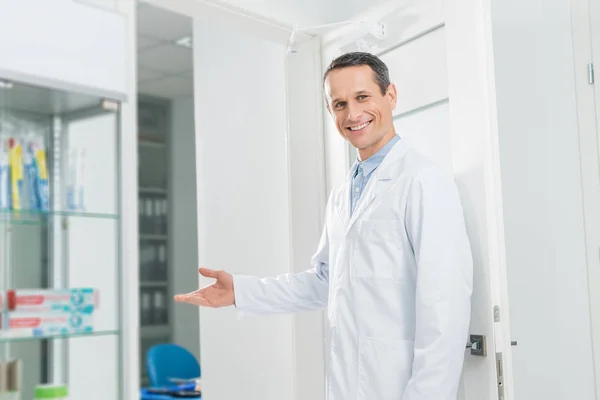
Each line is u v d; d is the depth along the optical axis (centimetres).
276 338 259
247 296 192
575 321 231
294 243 247
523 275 240
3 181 166
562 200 235
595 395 226
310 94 244
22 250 176
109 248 176
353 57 168
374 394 160
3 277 173
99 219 177
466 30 180
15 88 161
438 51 194
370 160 176
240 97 281
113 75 175
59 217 177
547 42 240
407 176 164
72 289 173
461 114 181
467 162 178
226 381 278
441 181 163
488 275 170
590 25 234
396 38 207
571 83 236
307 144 244
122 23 178
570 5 238
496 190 174
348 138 172
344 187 184
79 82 166
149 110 566
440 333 152
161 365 419
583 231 231
